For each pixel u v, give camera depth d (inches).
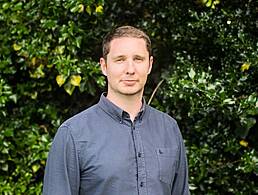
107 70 91.2
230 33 145.6
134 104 90.7
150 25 161.0
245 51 141.1
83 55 161.0
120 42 89.0
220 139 149.9
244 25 146.4
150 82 164.2
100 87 158.2
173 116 156.3
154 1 161.0
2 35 156.9
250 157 141.3
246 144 146.9
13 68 158.4
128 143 88.1
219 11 149.0
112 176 85.5
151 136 90.7
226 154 150.4
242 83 143.3
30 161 155.6
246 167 140.8
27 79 164.9
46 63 155.1
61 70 146.6
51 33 153.4
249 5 147.1
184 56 156.1
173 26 159.3
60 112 168.6
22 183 155.0
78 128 88.2
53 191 87.4
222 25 146.9
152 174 87.5
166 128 93.2
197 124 150.9
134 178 86.4
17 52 155.2
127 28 90.7
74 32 151.5
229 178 149.5
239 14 146.1
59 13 153.4
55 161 88.0
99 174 85.7
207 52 157.3
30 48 151.7
